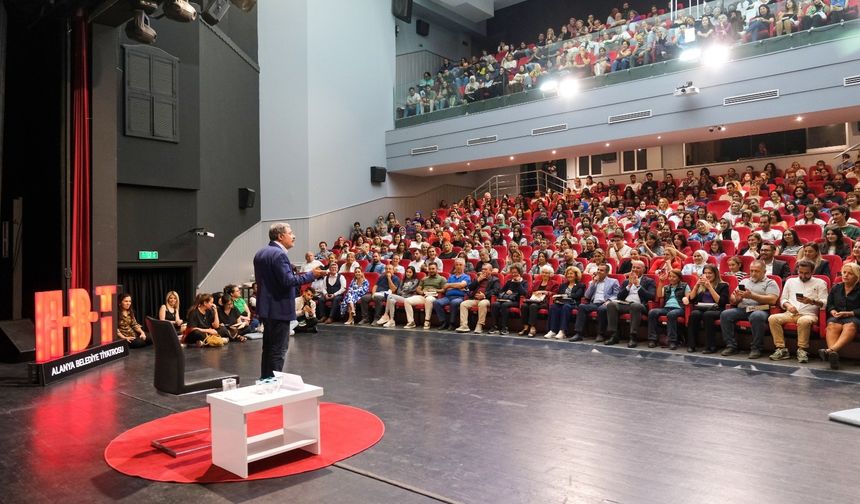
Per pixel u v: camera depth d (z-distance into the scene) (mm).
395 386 5094
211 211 10133
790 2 9570
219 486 2914
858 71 9000
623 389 4801
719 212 9898
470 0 16391
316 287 10469
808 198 9156
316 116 12828
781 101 9641
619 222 10375
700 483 2824
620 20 13148
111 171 7160
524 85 12602
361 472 3051
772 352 6078
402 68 15359
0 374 5980
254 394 3234
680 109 10648
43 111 7016
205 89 9953
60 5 6637
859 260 5578
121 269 8578
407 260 10516
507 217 12531
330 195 13094
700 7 10852
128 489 2912
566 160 16031
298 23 12656
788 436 3502
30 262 7188
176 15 6371
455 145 13617
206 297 8133
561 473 2988
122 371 6168
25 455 3463
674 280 6699
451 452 3340
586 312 7340
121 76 8344
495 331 8211
